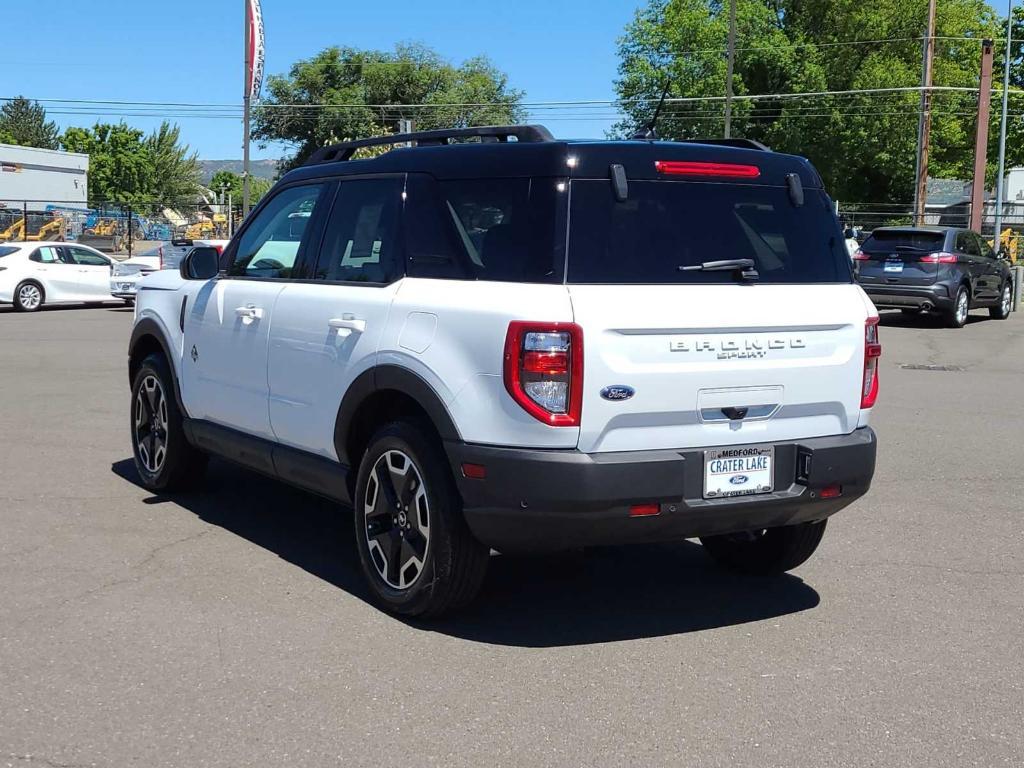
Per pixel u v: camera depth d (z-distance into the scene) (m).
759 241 4.85
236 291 6.10
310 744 3.73
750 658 4.61
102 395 11.09
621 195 4.53
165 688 4.16
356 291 5.19
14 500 6.91
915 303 20.09
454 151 4.94
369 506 5.06
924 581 5.70
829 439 4.87
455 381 4.50
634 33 53.19
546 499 4.30
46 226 47.72
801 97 51.09
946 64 50.50
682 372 4.45
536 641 4.75
